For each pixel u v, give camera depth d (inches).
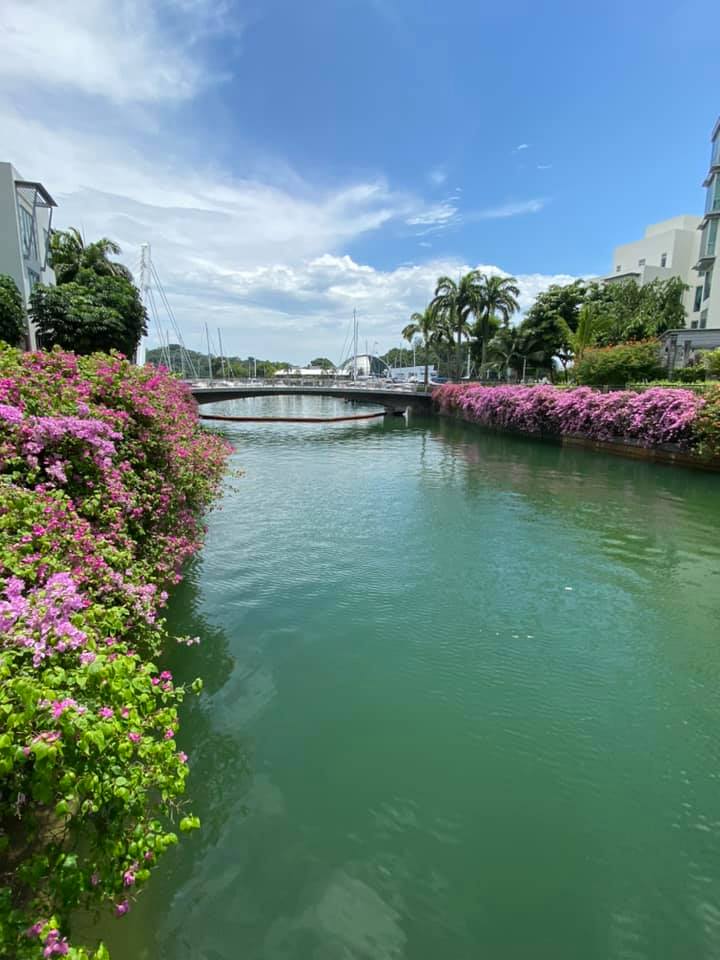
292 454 807.7
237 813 127.2
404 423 1419.8
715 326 1211.2
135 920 98.6
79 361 209.6
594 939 101.4
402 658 200.7
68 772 69.2
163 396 246.8
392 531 365.4
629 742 158.7
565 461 692.7
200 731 155.5
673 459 625.6
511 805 133.9
